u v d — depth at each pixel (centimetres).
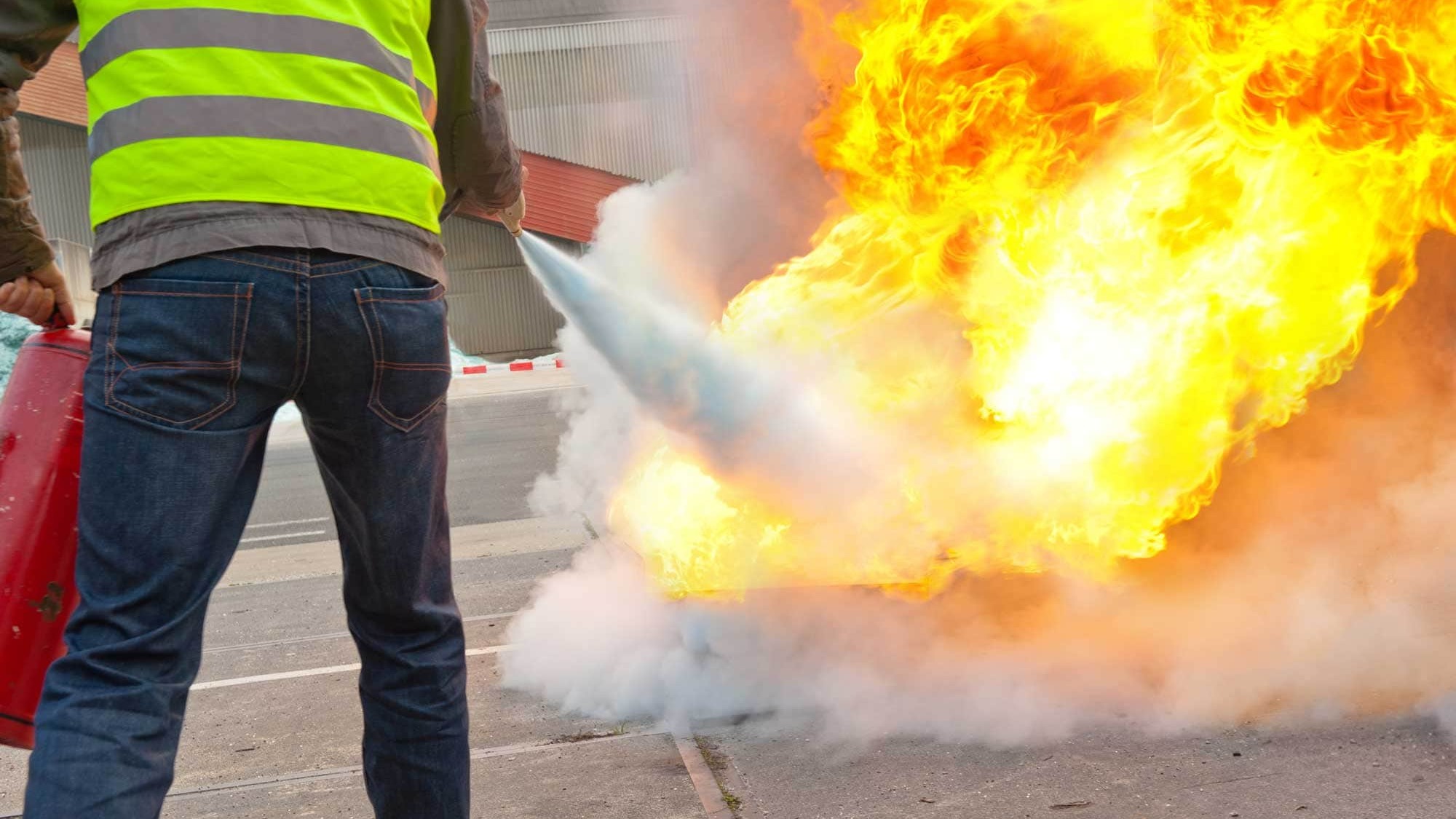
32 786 150
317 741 318
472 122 208
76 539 209
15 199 191
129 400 160
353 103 172
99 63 169
